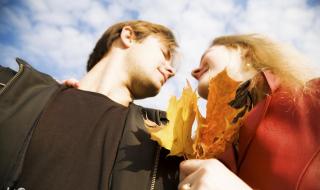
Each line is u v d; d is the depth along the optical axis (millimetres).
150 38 1578
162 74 1471
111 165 845
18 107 933
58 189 779
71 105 1049
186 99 715
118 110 1101
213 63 985
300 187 537
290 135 611
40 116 955
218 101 662
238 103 766
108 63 1499
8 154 823
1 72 1060
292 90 688
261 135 659
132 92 1461
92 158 864
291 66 822
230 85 655
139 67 1421
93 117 1018
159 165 875
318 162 538
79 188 788
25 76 1037
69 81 1208
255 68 919
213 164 521
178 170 890
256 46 951
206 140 649
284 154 593
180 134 683
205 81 972
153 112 1354
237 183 478
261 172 618
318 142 557
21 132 873
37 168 821
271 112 684
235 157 699
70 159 851
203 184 470
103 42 1702
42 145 876
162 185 833
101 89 1351
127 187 775
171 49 1661
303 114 624
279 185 570
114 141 925
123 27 1641
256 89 803
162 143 683
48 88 1082
